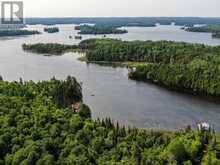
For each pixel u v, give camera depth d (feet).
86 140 307.17
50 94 483.92
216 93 609.83
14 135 295.69
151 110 520.42
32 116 338.34
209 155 309.63
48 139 287.89
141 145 324.60
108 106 536.42
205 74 650.43
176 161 304.50
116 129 357.41
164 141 333.62
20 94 426.92
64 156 273.75
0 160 271.49
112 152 290.76
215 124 461.37
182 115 498.69
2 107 350.84
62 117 348.38
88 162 263.29
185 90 652.48
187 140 329.31
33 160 259.80
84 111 426.92
